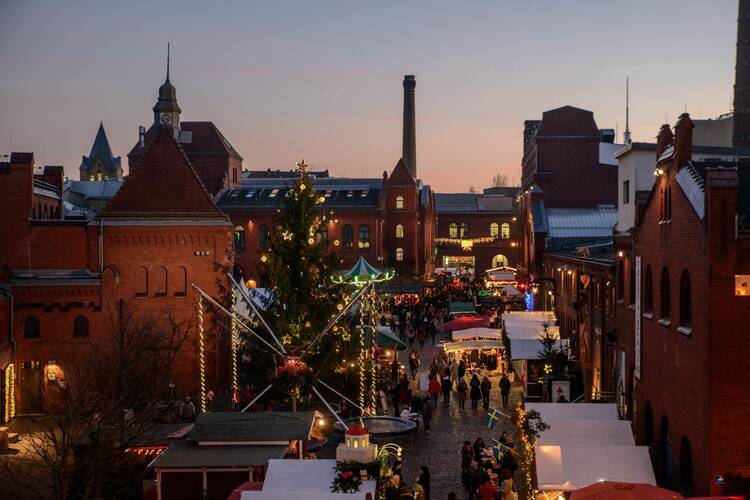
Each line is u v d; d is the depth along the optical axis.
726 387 20.70
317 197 42.12
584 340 43.81
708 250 20.75
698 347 21.72
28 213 46.28
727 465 20.69
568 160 78.81
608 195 78.69
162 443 26.66
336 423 31.80
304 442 26.95
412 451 33.59
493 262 141.88
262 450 24.06
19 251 46.09
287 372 33.03
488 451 28.25
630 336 32.03
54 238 46.28
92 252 46.09
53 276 45.56
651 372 27.80
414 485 25.73
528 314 49.41
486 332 49.28
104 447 25.09
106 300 45.75
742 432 20.66
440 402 43.91
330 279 41.25
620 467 22.48
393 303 79.88
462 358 53.94
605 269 37.19
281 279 40.19
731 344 20.69
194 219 46.50
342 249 96.81
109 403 27.05
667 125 28.23
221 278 46.38
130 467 26.38
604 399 36.38
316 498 17.28
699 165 24.42
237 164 107.94
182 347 46.03
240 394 39.53
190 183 46.88
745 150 40.91
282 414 26.62
